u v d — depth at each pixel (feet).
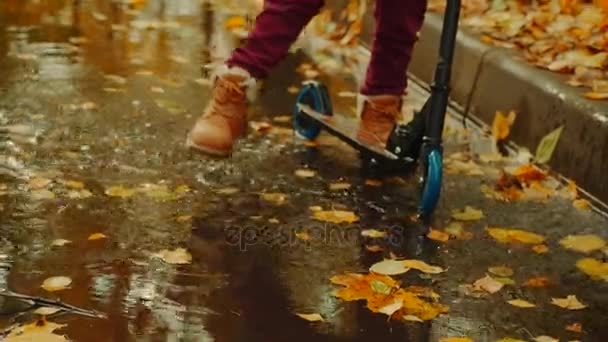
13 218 13.50
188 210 14.17
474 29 20.92
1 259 12.37
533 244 13.91
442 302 12.08
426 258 13.26
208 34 24.76
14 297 11.50
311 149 16.93
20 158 15.58
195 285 12.09
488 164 17.06
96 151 16.12
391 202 15.03
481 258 13.38
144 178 15.17
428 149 14.46
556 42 20.02
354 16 25.11
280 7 14.17
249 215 14.17
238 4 28.37
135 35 24.03
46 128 16.99
